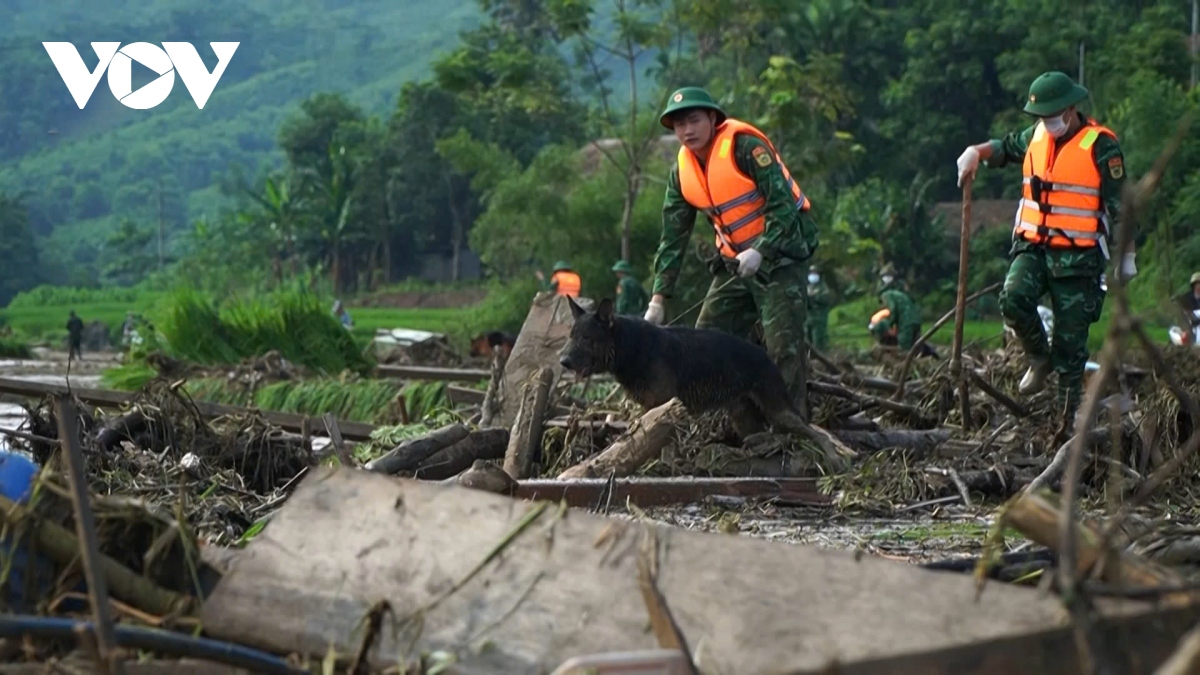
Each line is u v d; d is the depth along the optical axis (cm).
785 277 852
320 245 8031
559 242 3153
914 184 5050
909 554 580
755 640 298
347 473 368
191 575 352
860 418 903
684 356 788
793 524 677
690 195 880
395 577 340
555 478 771
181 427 783
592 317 777
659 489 723
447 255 8312
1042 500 308
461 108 7675
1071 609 249
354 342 1828
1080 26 5459
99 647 297
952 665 257
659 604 301
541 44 3195
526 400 854
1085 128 862
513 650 316
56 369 2705
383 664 324
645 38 2827
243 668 312
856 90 5778
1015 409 927
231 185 10706
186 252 11319
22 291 10975
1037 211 868
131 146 17875
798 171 2819
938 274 5072
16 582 336
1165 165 257
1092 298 869
